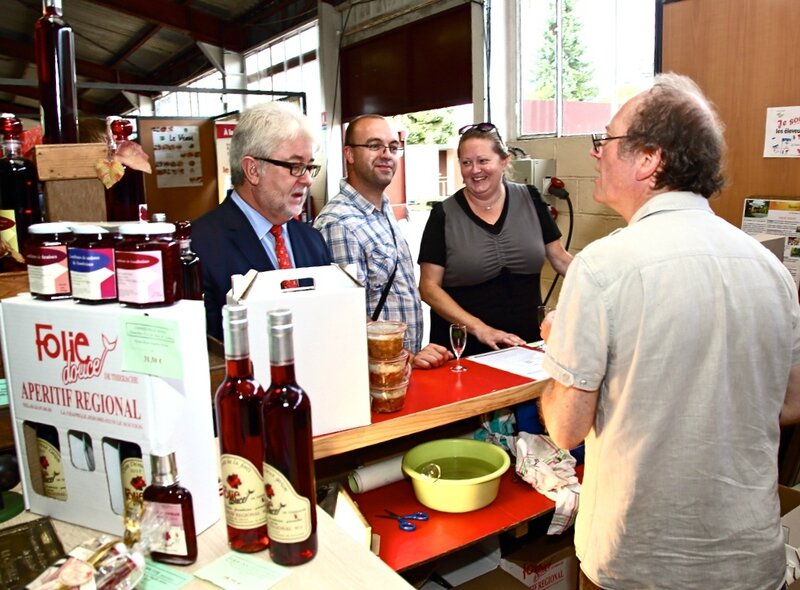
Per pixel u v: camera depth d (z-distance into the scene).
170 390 0.78
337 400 1.18
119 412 0.80
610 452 1.06
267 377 1.05
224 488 0.80
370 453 1.60
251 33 6.49
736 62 2.16
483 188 2.23
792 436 1.96
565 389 1.07
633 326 0.99
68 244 0.85
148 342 0.77
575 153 3.03
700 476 1.01
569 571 1.78
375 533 1.36
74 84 1.17
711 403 0.99
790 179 2.07
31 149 1.09
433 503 1.43
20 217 1.04
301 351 1.13
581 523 1.15
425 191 4.68
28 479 0.91
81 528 0.88
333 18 5.03
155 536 0.77
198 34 6.45
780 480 2.00
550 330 1.17
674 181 1.05
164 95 9.28
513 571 1.69
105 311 0.78
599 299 1.01
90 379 0.81
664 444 1.00
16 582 0.75
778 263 1.06
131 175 1.10
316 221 2.19
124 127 1.12
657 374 0.98
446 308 2.22
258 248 1.65
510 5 3.51
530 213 2.38
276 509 0.77
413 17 4.22
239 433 0.78
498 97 3.58
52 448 0.89
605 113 2.99
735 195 2.22
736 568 1.03
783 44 2.04
